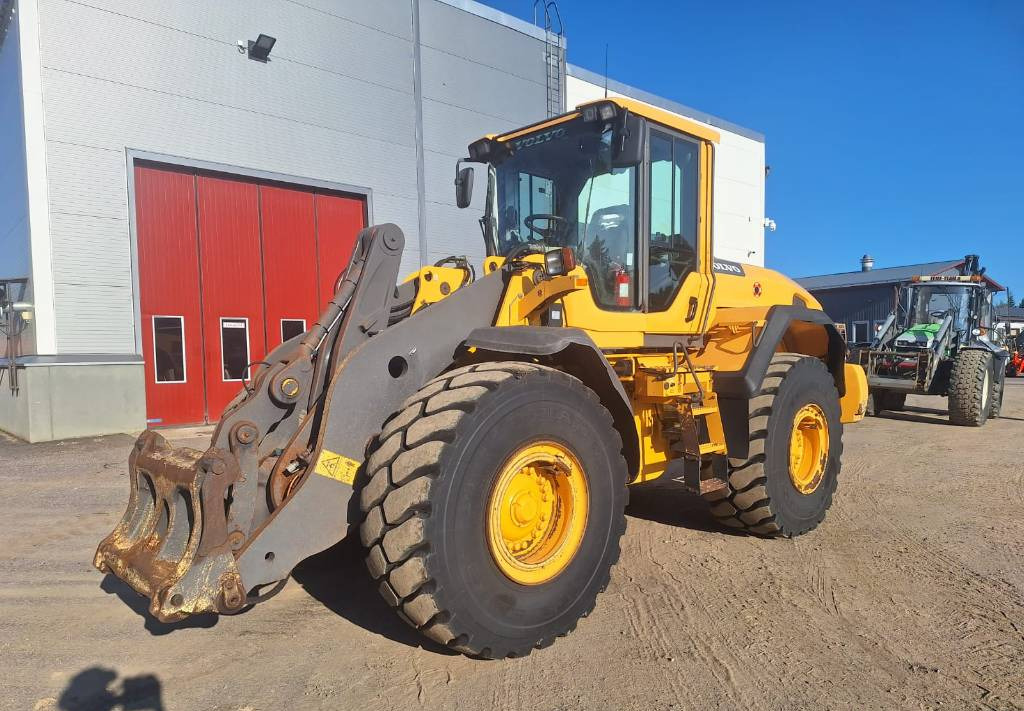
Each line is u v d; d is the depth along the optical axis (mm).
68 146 8656
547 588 2752
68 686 2512
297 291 10922
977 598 3297
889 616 3092
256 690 2467
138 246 9352
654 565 3760
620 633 2920
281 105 10492
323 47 10906
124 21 9039
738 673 2578
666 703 2377
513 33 13492
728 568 3709
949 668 2625
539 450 2762
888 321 11055
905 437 8336
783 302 5434
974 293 10641
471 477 2498
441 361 2971
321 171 10938
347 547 4035
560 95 14352
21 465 6871
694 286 4152
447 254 12562
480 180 12797
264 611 3170
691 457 3717
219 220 10109
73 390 8570
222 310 10172
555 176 3852
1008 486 5652
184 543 2498
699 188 4227
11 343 9570
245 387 3035
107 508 5176
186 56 9562
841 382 5000
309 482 2529
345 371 2668
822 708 2350
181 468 2523
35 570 3803
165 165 9547
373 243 2955
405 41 11875
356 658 2701
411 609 2451
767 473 4004
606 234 3713
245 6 10078
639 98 16234
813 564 3770
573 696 2414
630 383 3818
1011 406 12375
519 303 3271
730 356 4133
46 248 8523
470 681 2516
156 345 9586
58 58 8555
